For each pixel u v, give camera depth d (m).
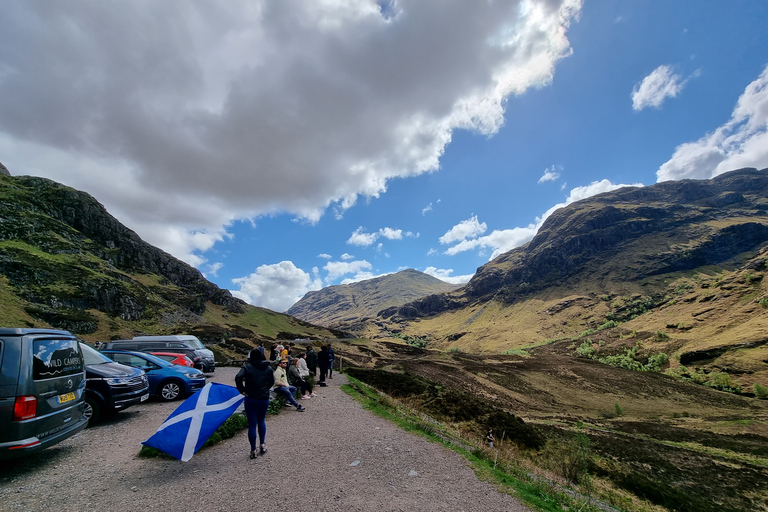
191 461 6.59
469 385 71.31
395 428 9.91
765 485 29.38
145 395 10.34
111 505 4.70
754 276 163.00
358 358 98.00
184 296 110.38
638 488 21.28
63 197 112.81
